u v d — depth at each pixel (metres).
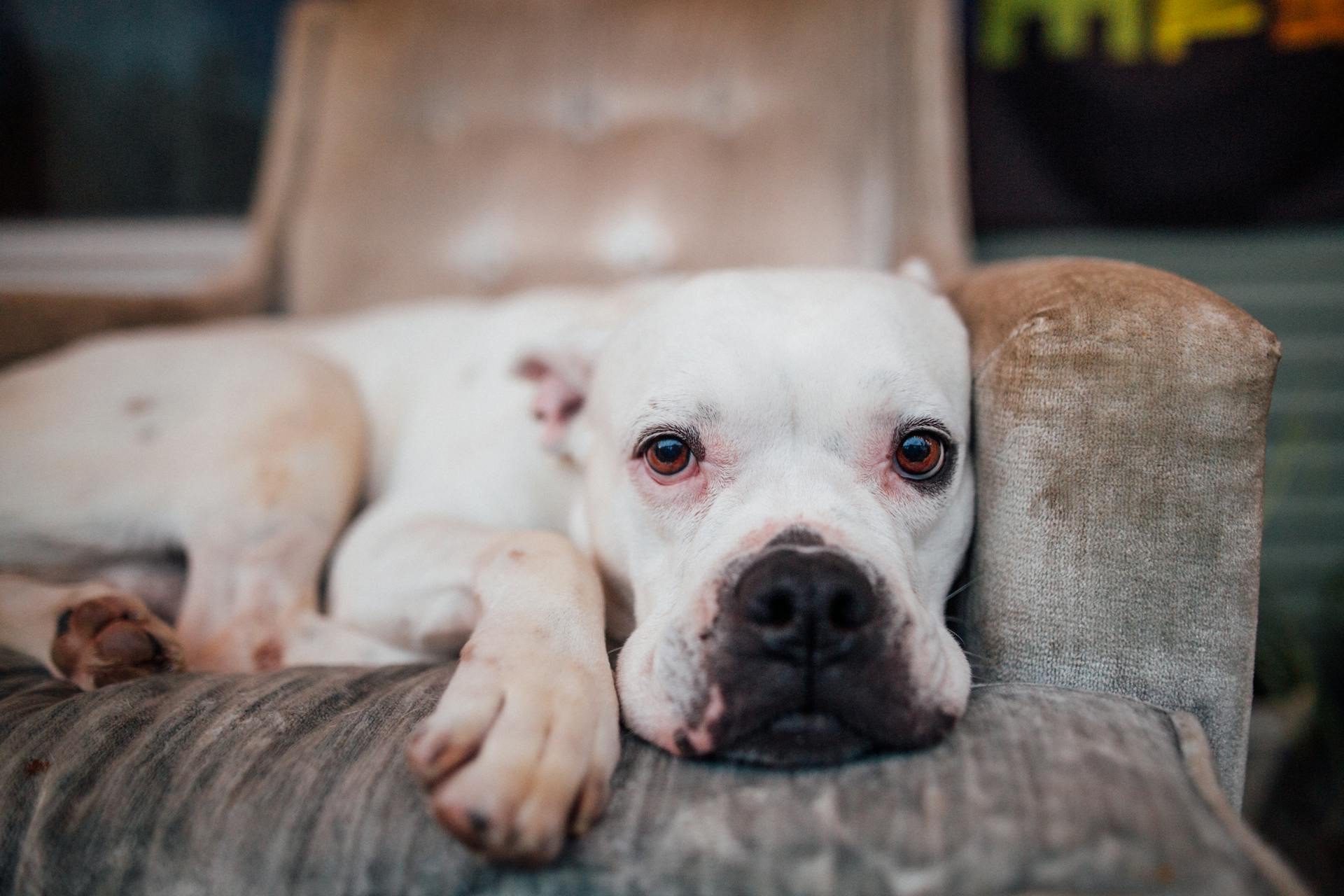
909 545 0.43
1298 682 0.78
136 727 0.38
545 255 0.86
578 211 0.86
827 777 0.35
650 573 0.46
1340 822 0.72
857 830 0.32
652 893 0.32
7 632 0.49
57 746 0.38
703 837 0.33
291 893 0.33
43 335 0.67
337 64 0.91
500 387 0.64
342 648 0.51
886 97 0.84
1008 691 0.39
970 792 0.33
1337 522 0.94
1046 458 0.41
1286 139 0.86
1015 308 0.44
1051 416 0.41
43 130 1.19
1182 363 0.39
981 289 0.50
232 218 1.19
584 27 0.89
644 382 0.46
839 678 0.36
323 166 0.90
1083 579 0.40
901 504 0.44
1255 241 0.92
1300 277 0.91
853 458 0.44
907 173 0.83
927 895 0.31
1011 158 0.91
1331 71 0.84
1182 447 0.39
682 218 0.85
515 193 0.87
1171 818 0.31
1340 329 0.92
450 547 0.50
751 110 0.86
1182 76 0.87
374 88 0.90
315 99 0.93
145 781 0.36
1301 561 0.94
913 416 0.44
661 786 0.35
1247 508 0.39
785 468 0.44
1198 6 0.86
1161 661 0.39
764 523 0.42
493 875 0.33
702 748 0.37
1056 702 0.37
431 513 0.58
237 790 0.35
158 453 0.56
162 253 1.17
